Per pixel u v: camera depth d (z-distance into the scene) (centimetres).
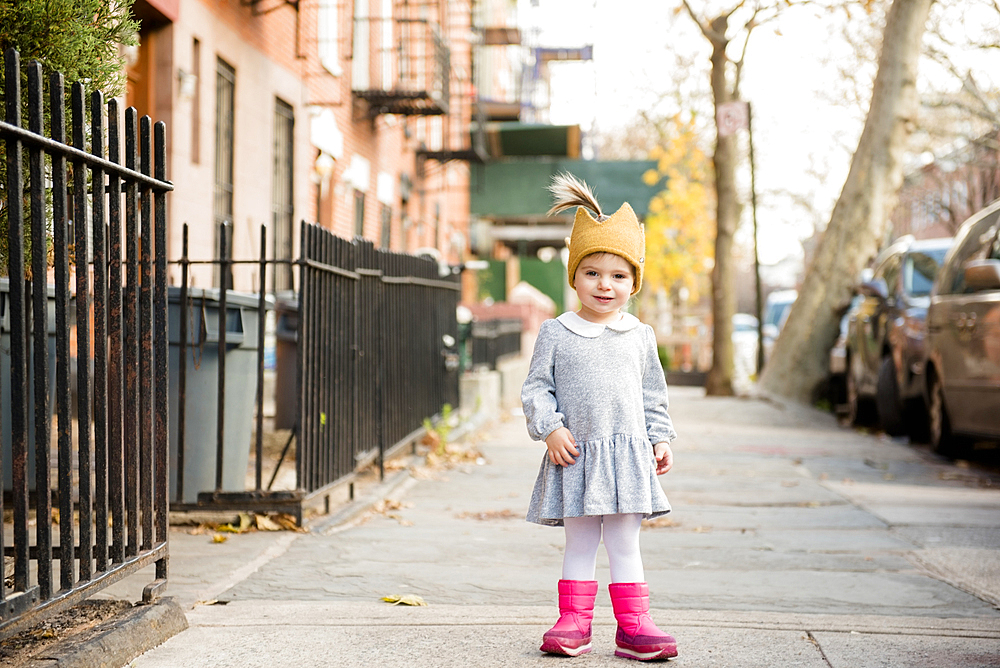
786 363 1591
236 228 1121
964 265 898
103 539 318
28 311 281
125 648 315
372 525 581
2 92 342
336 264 604
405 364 823
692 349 2933
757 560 504
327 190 1480
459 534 557
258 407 541
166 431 363
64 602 289
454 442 950
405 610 390
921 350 1028
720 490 746
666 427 342
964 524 611
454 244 2667
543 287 3000
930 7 1534
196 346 558
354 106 1573
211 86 1041
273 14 1231
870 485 790
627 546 332
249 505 541
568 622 332
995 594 436
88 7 358
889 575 472
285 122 1299
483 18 2855
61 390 295
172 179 946
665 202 2911
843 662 328
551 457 331
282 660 321
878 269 1309
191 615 376
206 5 1026
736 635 359
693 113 2423
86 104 370
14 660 285
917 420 1076
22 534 271
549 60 3161
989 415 811
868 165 1551
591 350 335
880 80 1547
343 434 625
